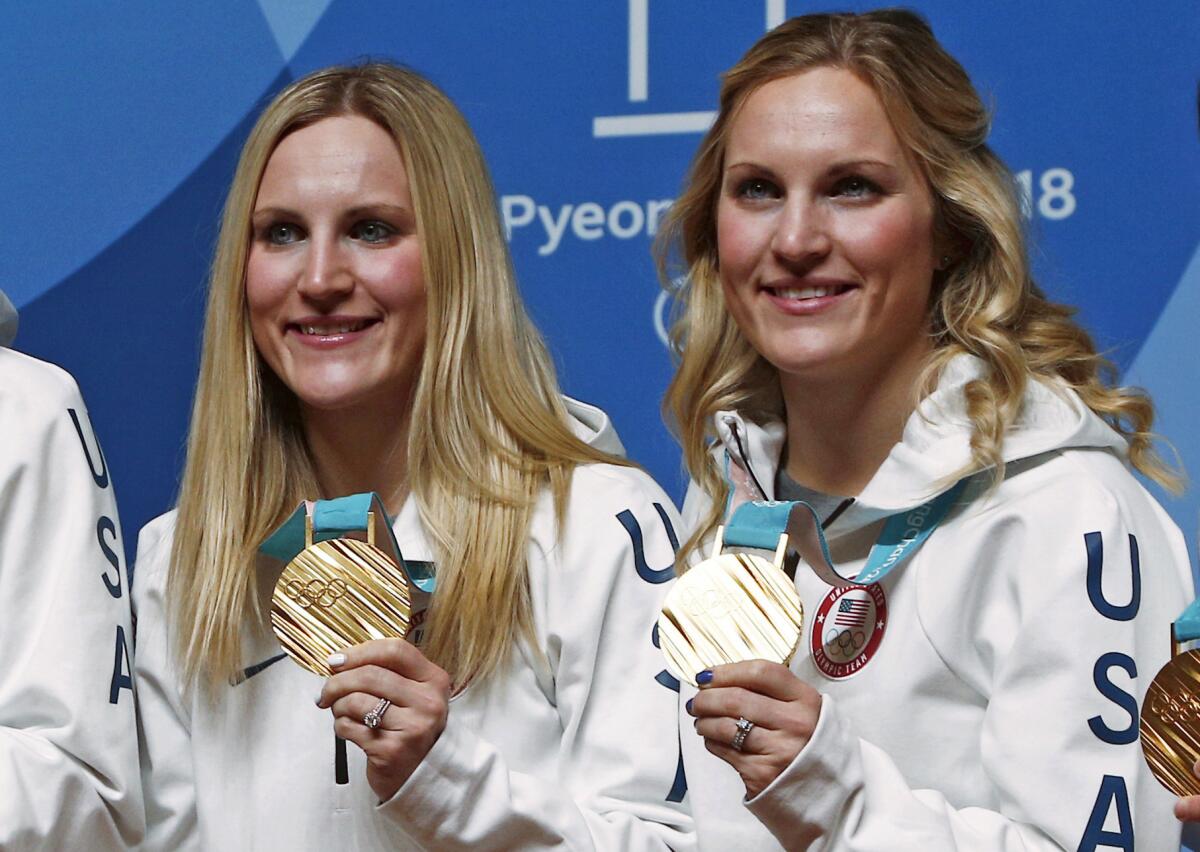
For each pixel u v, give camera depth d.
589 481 8.22
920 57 7.85
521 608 8.02
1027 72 10.60
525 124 11.41
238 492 8.32
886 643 7.57
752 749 6.82
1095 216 10.50
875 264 7.68
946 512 7.59
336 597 7.28
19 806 7.56
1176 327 10.38
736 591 6.88
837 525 7.84
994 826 7.02
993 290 7.89
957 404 7.72
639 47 11.23
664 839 7.69
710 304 8.50
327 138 8.12
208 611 8.22
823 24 7.94
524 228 11.41
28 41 12.08
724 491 8.39
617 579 8.00
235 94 11.79
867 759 7.10
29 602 8.02
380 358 8.11
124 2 11.95
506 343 8.33
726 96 8.11
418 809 7.26
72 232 11.98
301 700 8.19
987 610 7.41
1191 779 6.42
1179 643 6.63
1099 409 7.89
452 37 11.51
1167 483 7.99
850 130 7.66
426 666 7.22
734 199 7.88
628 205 11.24
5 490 8.03
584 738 7.89
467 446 8.16
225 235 8.33
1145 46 10.45
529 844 7.39
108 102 11.96
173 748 8.48
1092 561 7.17
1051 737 7.05
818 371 7.78
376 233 8.14
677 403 8.64
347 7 11.66
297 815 8.05
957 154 7.87
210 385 8.41
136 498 11.83
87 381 11.92
